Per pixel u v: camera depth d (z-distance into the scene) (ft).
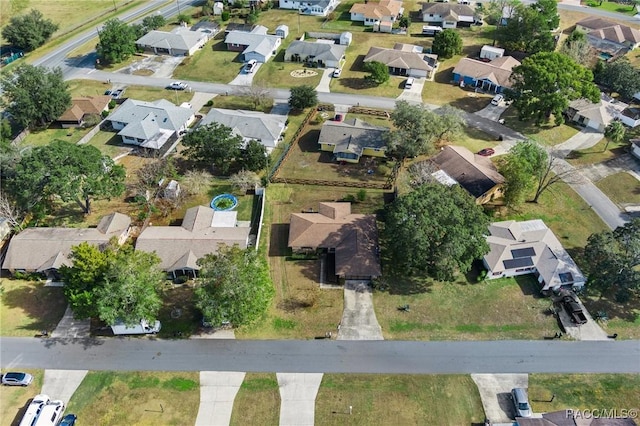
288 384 211.61
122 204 303.27
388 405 203.82
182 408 203.00
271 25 540.11
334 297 247.70
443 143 358.64
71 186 260.21
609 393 208.23
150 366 218.18
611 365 219.00
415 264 242.17
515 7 499.51
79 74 446.19
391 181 320.91
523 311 241.35
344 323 236.02
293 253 270.05
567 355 222.89
